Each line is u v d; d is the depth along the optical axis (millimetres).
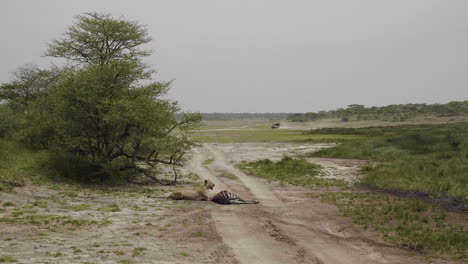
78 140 17859
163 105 19250
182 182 20047
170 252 7414
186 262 6812
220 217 11305
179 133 20203
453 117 135750
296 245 8719
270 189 18094
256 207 13344
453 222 11414
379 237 9750
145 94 19328
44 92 28578
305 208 13500
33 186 13727
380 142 35469
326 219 11805
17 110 28938
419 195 16047
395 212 12711
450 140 32688
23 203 11203
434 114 162875
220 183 19812
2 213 9664
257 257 7605
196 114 19891
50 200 12078
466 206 13656
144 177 20797
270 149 40031
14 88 30031
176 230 9430
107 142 18219
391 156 30203
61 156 18219
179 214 11445
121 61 19062
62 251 6844
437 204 14102
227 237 9055
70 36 28719
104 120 17469
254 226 10352
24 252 6539
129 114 17188
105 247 7418
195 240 8570
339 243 9086
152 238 8492
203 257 7277
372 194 16594
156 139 18703
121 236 8484
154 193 15703
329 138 53156
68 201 12273
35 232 8164
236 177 22141
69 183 15930
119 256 6824
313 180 20859
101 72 17984
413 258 7977
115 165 18984
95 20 28641
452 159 23875
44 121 19266
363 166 25266
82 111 17625
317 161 29094
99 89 17922
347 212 12742
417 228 10594
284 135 64438
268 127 117125
